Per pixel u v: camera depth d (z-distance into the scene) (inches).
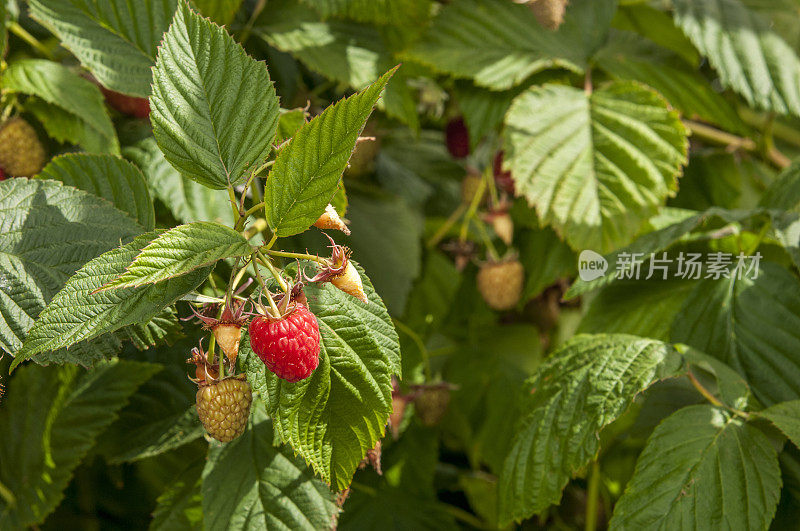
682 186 36.8
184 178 28.7
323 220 24.5
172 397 29.9
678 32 36.0
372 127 35.8
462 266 41.0
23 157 28.4
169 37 24.5
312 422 24.8
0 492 31.2
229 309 24.3
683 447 26.9
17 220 25.2
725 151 37.8
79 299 23.5
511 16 32.2
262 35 31.1
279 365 23.9
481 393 39.9
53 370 31.8
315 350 24.0
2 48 27.1
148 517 38.0
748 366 28.9
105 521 37.6
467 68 31.6
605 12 33.3
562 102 31.4
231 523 27.4
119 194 26.4
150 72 26.4
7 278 24.8
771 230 30.4
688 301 29.9
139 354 29.8
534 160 30.7
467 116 32.3
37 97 28.8
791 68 32.8
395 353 25.1
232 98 24.6
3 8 27.0
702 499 26.5
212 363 24.8
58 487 30.4
